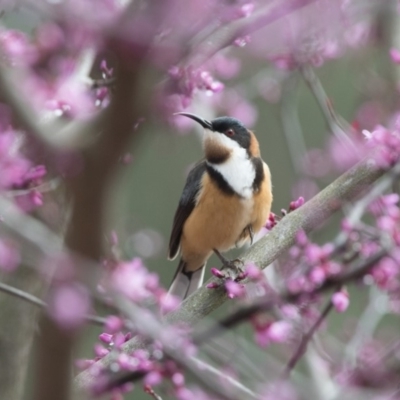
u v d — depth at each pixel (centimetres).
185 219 1176
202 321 908
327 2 834
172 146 1811
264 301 795
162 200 1873
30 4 580
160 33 512
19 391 1139
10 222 655
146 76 484
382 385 898
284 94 1480
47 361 536
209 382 679
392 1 1359
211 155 1157
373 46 1425
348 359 1053
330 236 1352
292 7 662
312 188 1445
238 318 798
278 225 979
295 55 1176
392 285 919
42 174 845
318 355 1069
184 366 691
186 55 571
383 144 938
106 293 654
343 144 1242
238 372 852
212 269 915
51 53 995
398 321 1495
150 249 1506
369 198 938
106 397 787
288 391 734
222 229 1145
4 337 1130
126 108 477
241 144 1155
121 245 1014
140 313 680
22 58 982
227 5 607
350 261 891
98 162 484
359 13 1296
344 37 1220
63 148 505
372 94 1442
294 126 1464
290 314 808
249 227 1158
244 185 1134
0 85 558
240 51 1095
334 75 1756
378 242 884
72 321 536
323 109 1252
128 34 482
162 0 491
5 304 1141
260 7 670
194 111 1349
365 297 1491
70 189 503
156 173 1891
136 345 794
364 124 1427
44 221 984
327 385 999
